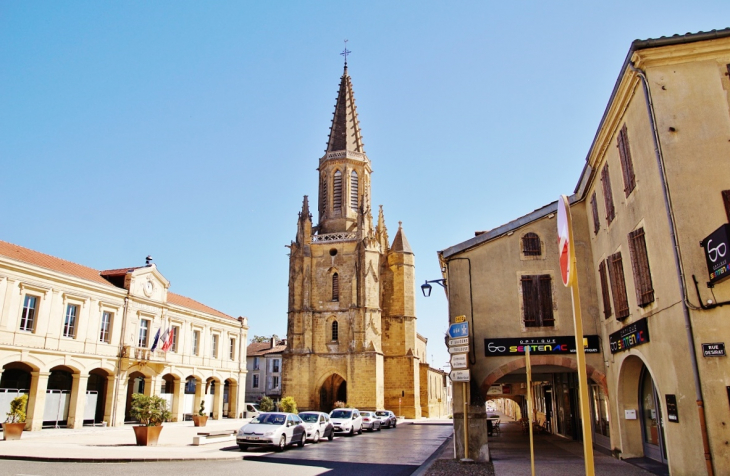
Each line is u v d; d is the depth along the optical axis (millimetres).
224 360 52375
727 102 13531
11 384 31969
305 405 61281
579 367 7223
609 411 19047
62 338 33875
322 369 63125
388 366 67188
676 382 13109
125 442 26141
